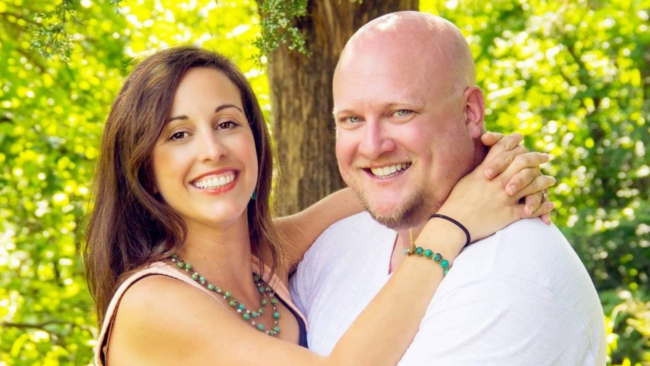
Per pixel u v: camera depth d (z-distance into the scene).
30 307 5.73
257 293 2.63
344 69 2.32
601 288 7.49
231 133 2.44
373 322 2.18
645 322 5.95
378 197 2.34
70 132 5.84
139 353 2.33
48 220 5.86
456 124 2.30
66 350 5.64
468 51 2.35
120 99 2.45
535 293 2.08
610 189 8.52
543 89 8.10
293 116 3.35
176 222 2.45
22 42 5.51
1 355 5.53
